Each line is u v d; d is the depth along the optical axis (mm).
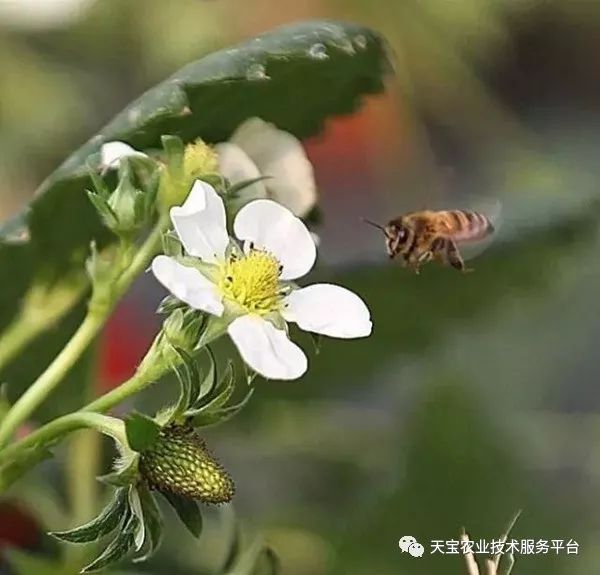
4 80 543
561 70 625
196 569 417
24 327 380
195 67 368
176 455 310
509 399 532
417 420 457
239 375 423
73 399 399
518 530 452
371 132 555
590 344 540
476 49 557
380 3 526
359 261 449
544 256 465
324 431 473
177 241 324
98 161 359
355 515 448
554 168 532
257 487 470
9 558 387
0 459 331
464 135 557
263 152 371
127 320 461
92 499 402
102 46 551
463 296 460
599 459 466
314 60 370
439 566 439
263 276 320
